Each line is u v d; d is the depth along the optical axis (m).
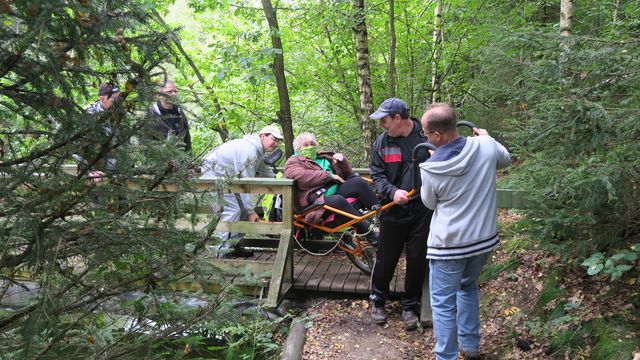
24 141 1.78
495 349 3.35
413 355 3.46
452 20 7.00
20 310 1.65
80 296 1.82
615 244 3.27
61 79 1.53
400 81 7.85
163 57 1.68
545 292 3.54
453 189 2.82
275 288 3.93
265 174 4.89
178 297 2.22
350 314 4.07
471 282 3.12
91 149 1.66
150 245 1.75
